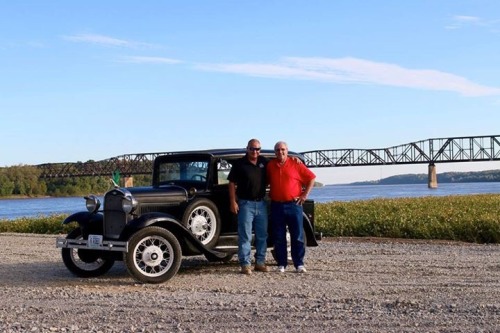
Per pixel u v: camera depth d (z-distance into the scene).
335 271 10.55
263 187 10.40
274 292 8.52
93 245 9.86
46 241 18.33
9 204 94.44
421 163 126.81
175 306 7.59
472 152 122.06
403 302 7.42
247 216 10.30
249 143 10.27
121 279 10.33
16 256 13.96
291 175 10.38
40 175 126.56
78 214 10.74
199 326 6.57
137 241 9.51
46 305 7.95
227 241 10.70
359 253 13.16
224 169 10.85
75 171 125.56
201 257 12.95
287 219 10.44
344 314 6.92
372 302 7.56
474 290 8.43
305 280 9.64
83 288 9.31
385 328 6.29
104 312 7.40
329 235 17.97
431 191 114.75
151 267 9.61
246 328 6.43
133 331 6.45
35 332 6.45
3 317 7.21
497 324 6.32
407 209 22.19
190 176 10.91
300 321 6.66
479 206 23.81
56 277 10.66
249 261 10.38
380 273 10.24
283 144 10.34
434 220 17.55
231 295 8.38
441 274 10.01
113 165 115.19
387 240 16.36
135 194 10.12
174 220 9.81
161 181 11.27
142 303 7.87
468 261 11.48
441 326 6.30
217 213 10.52
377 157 131.38
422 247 14.38
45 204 87.75
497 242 15.99
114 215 10.08
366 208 23.41
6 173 132.88
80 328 6.63
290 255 11.48
